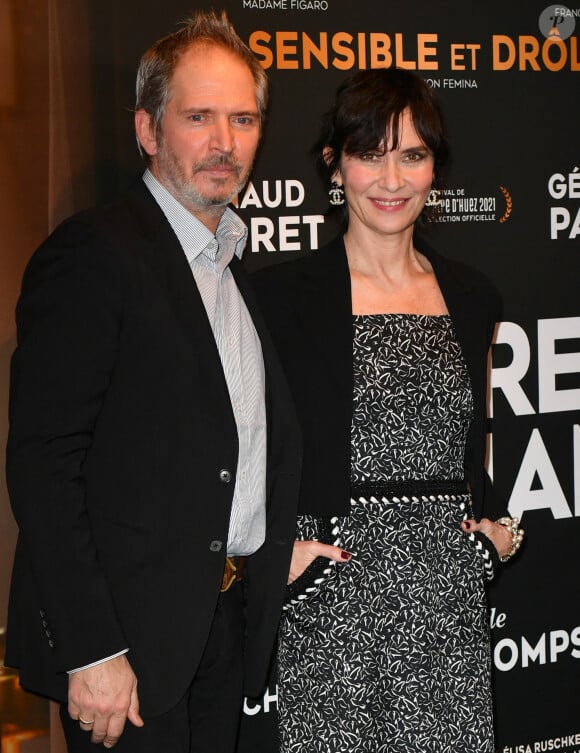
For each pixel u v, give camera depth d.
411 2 2.45
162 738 1.69
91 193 2.21
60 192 2.19
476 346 1.99
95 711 1.55
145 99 1.73
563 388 2.74
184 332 1.62
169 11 2.23
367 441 1.88
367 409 1.88
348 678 1.87
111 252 1.55
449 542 1.92
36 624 1.67
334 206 2.07
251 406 1.77
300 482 1.90
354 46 2.41
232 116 1.69
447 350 1.94
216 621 1.82
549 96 2.63
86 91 2.19
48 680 1.65
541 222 2.66
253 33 2.31
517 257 2.65
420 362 1.91
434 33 2.49
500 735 2.77
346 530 1.88
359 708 1.88
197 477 1.63
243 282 1.85
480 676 1.96
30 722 2.31
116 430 1.59
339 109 1.90
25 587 1.70
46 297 1.54
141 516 1.60
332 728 1.88
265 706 2.51
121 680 1.56
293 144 2.39
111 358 1.55
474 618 1.95
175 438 1.61
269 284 1.98
